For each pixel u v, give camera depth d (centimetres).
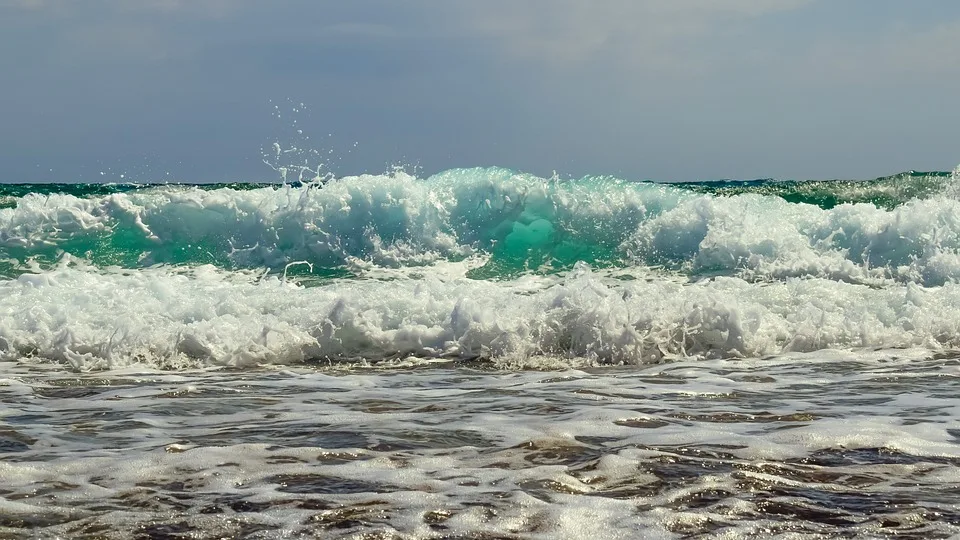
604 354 811
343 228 1259
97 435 520
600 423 536
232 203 1276
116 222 1277
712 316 832
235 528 357
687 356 812
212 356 818
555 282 1155
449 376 754
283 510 377
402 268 1226
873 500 383
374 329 858
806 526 354
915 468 431
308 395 660
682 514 369
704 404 599
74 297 949
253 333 844
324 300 931
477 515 370
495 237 1266
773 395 632
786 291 938
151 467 444
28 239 1259
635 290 959
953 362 754
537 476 424
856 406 586
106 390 682
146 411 595
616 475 424
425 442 493
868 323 848
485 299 914
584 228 1253
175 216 1274
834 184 1556
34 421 563
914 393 630
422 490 404
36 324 880
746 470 429
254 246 1255
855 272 1094
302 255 1244
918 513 366
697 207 1215
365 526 358
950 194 1376
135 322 862
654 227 1223
